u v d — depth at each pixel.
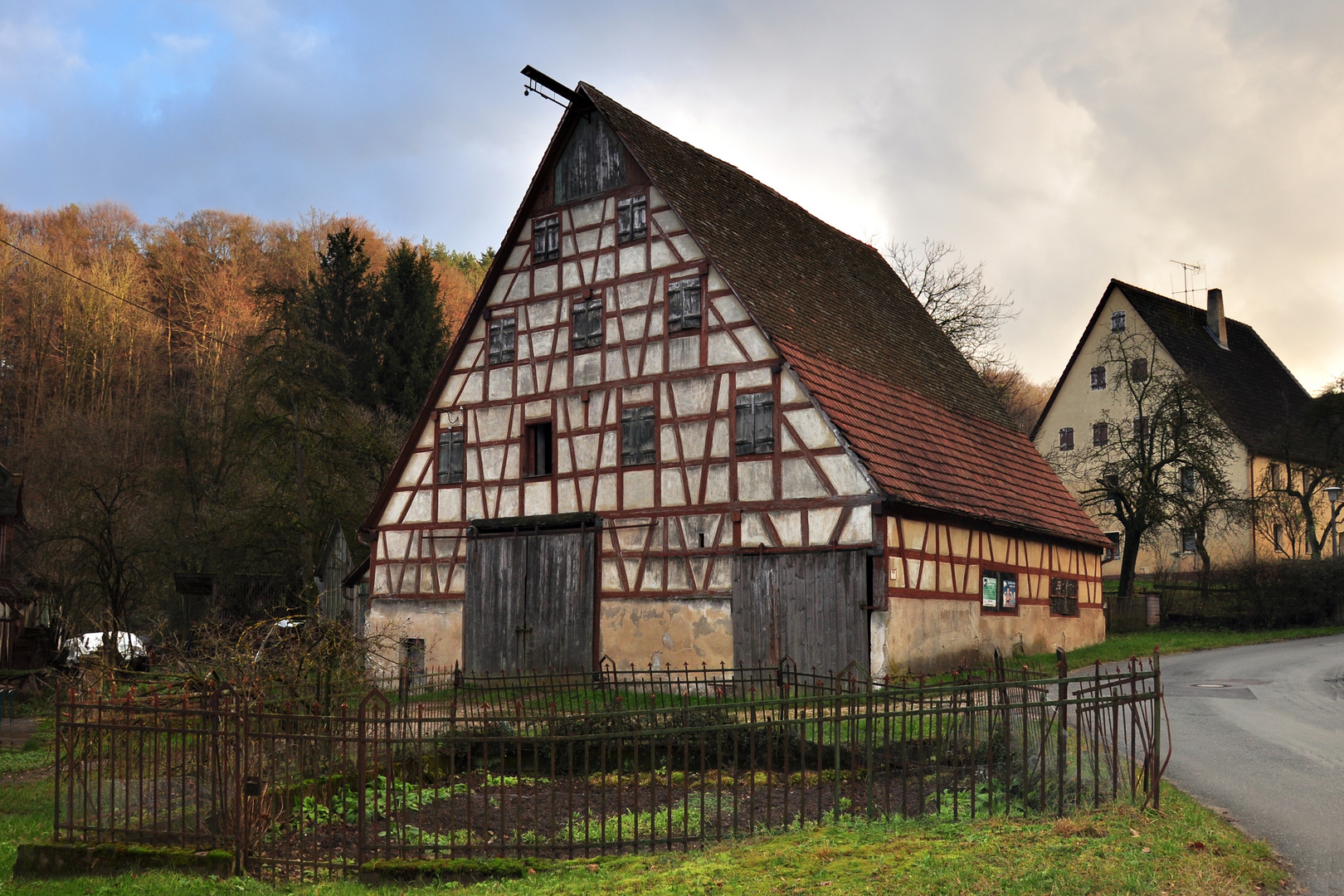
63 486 36.53
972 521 22.45
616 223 23.30
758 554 20.48
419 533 25.41
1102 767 10.31
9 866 8.96
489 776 12.34
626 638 21.89
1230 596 34.69
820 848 7.98
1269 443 43.84
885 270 33.62
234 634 13.84
